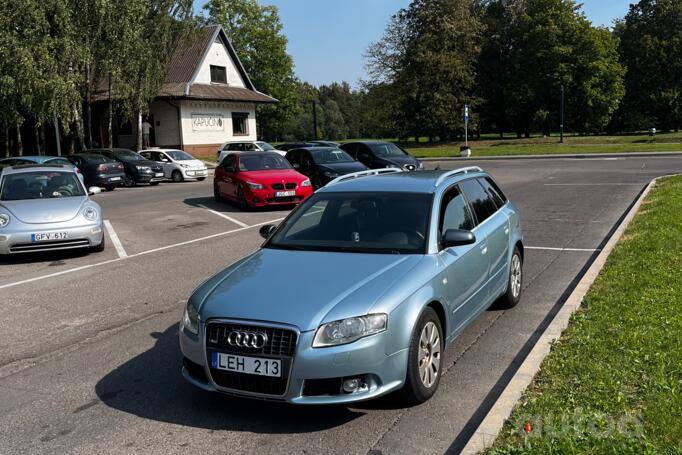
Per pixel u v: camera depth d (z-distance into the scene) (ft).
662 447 10.53
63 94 84.12
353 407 13.93
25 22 82.64
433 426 12.90
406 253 15.35
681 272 22.17
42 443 12.77
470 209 18.66
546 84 198.18
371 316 12.70
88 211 34.14
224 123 133.59
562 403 12.53
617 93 199.82
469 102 181.57
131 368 17.11
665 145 117.08
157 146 126.21
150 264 31.76
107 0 91.30
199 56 130.62
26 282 28.55
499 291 19.94
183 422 13.53
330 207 17.85
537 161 103.30
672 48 205.77
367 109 191.11
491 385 14.97
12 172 36.78
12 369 17.39
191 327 13.71
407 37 182.29
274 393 12.60
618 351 15.08
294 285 13.84
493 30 212.43
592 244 32.65
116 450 12.34
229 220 47.37
